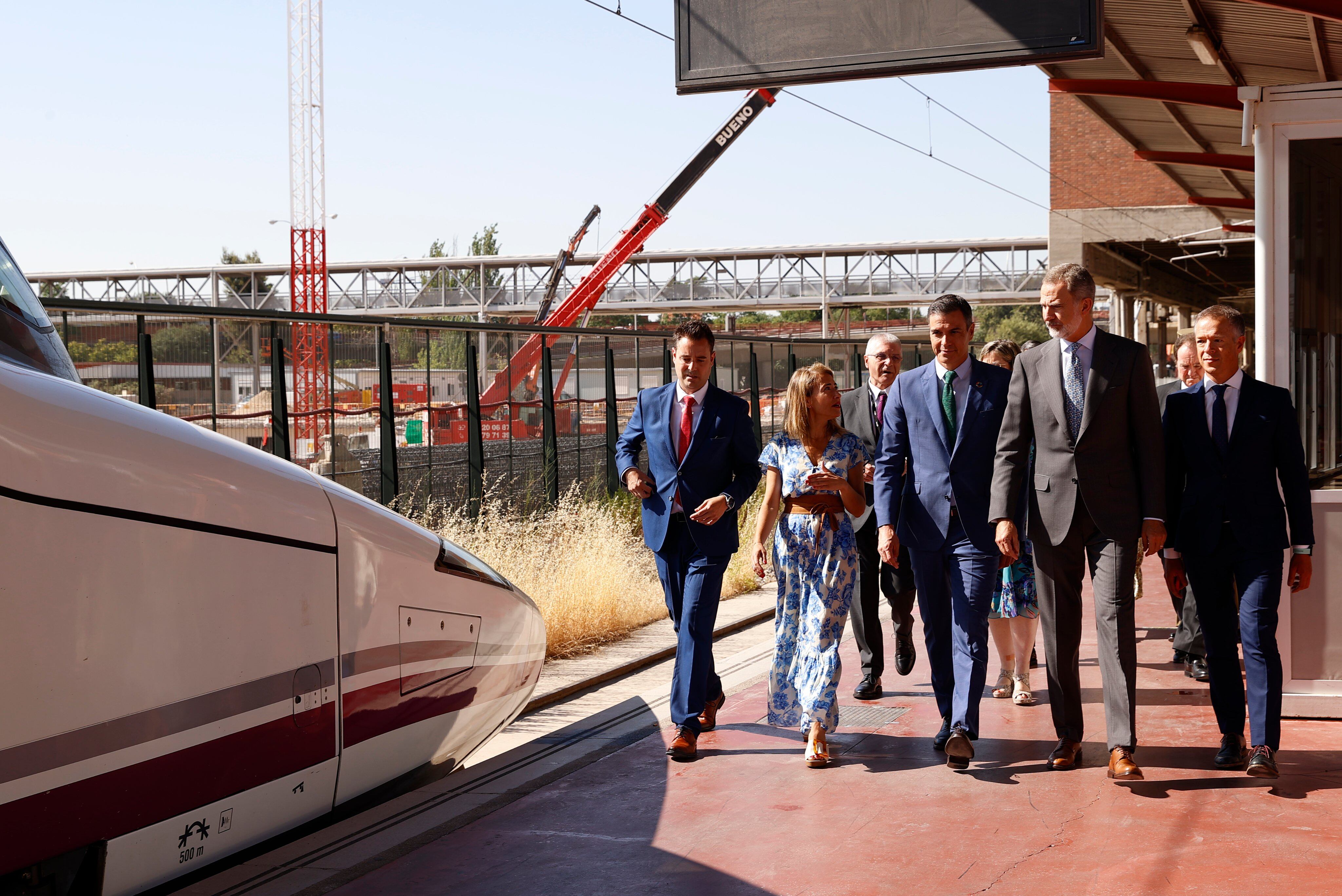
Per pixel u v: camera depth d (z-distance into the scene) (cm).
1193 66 1099
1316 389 571
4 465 281
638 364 1866
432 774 469
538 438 1603
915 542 523
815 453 533
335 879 387
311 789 379
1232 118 1459
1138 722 572
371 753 405
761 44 796
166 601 317
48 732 286
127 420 324
